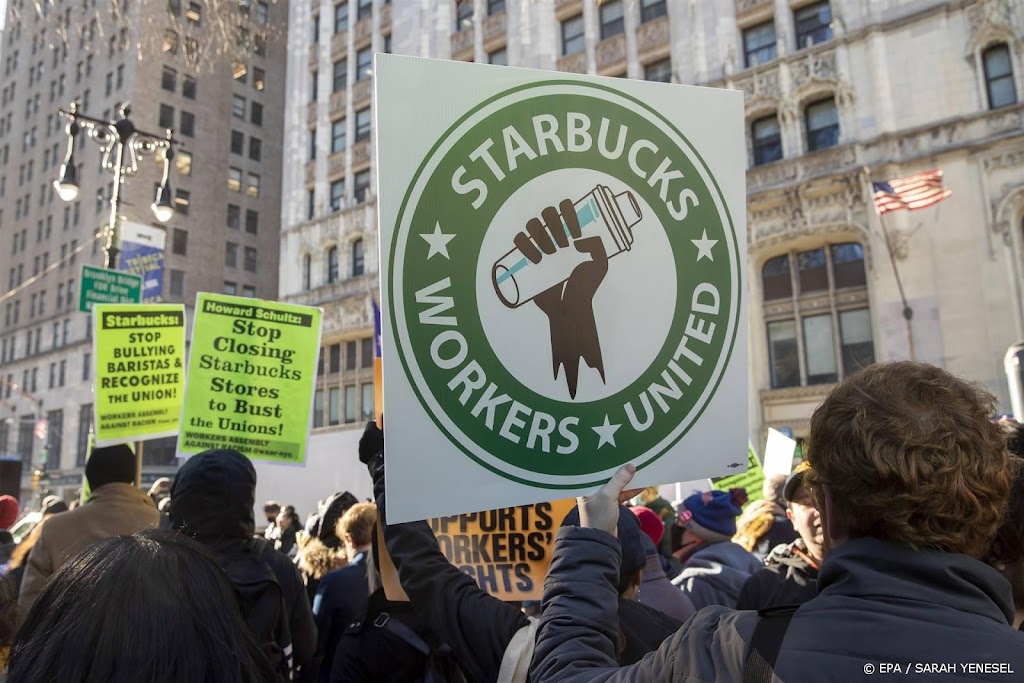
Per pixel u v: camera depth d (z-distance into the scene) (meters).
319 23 32.19
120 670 1.05
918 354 17.23
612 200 1.96
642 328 1.94
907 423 1.16
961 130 17.52
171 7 17.94
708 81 21.11
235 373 5.51
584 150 1.95
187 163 45.09
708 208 2.06
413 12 28.23
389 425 1.68
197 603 1.14
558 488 1.81
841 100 19.11
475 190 1.83
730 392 2.02
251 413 5.50
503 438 1.78
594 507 1.65
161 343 5.88
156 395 5.79
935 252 17.39
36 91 52.62
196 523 2.78
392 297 1.72
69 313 46.53
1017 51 17.06
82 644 1.06
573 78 1.96
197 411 5.39
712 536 3.79
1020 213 16.88
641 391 1.92
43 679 1.06
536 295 1.85
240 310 5.59
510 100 1.89
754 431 19.58
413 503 1.68
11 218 53.47
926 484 1.12
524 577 2.37
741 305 2.07
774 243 19.70
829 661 1.04
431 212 1.78
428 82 1.82
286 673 3.08
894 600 1.09
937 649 1.01
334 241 29.95
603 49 23.45
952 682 0.97
